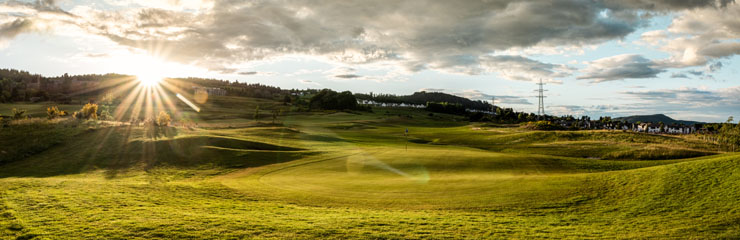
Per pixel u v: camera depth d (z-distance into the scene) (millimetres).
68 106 162250
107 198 20359
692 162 27375
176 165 38875
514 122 198875
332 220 17266
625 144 68750
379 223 16906
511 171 35531
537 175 32719
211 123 123500
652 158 57531
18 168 36250
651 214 19203
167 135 54188
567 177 28922
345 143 66812
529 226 17266
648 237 15539
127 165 38219
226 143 51062
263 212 19109
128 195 21703
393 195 24375
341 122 152000
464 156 44688
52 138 47781
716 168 24609
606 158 59562
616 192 23734
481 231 16203
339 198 23516
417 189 26188
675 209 19625
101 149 44344
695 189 22078
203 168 37906
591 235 15906
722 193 20766
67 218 16078
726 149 70688
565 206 21312
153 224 15492
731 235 15344
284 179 31094
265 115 172625
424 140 89375
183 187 26031
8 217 15836
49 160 39375
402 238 14891
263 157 43469
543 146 71250
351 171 35406
